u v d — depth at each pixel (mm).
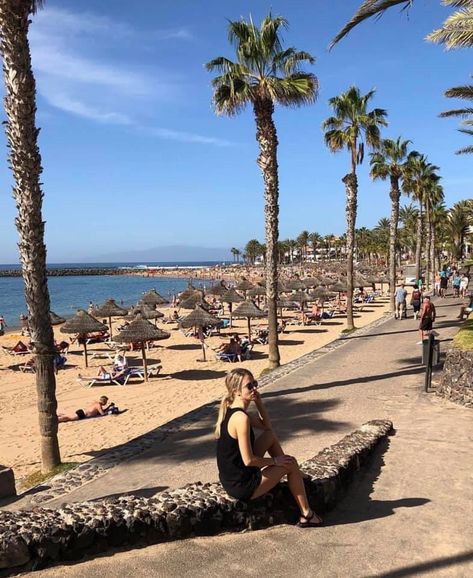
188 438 8375
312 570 3979
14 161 8305
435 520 4859
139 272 186875
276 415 9273
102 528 4129
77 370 21500
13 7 7992
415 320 24125
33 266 8461
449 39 10031
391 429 7840
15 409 15516
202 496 4609
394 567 4031
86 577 3818
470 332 11516
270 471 4562
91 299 71000
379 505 5230
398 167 29453
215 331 30984
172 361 22562
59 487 6656
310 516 4676
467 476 5977
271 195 15438
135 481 6578
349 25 9492
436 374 11672
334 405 9695
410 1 9133
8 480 6770
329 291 38125
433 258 48844
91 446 11219
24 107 8234
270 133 15227
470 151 20641
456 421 8242
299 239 172375
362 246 125062
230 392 4555
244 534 4539
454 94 13945
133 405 15062
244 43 14562
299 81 14516
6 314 51969
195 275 160125
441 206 54531
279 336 27859
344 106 23016
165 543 4332
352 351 16109
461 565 4059
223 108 14992
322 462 5609
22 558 3820
